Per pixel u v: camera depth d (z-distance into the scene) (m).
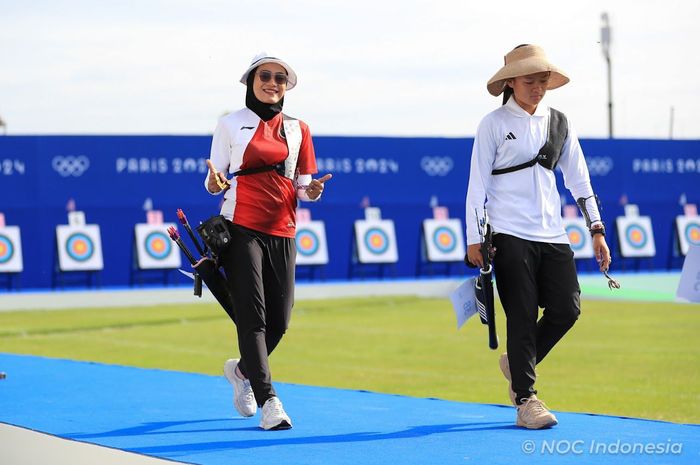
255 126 8.59
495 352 17.53
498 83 8.52
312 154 8.88
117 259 30.97
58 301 27.02
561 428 8.39
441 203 34.12
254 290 8.52
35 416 9.34
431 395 12.95
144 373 12.50
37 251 30.16
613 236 35.69
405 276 33.84
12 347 18.03
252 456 7.41
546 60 8.30
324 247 32.62
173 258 31.20
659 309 23.88
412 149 33.66
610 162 35.53
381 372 15.27
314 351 17.70
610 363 15.75
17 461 7.36
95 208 30.67
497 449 7.52
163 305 26.06
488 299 8.45
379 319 22.70
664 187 36.34
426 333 20.23
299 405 9.91
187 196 31.47
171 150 31.31
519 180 8.38
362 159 33.16
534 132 8.37
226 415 9.36
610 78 41.78
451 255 33.84
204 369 15.30
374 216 33.34
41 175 30.19
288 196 8.70
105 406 9.93
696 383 13.77
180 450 7.69
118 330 20.75
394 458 7.27
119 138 30.86
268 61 8.55
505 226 8.34
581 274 35.09
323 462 7.17
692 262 8.45
